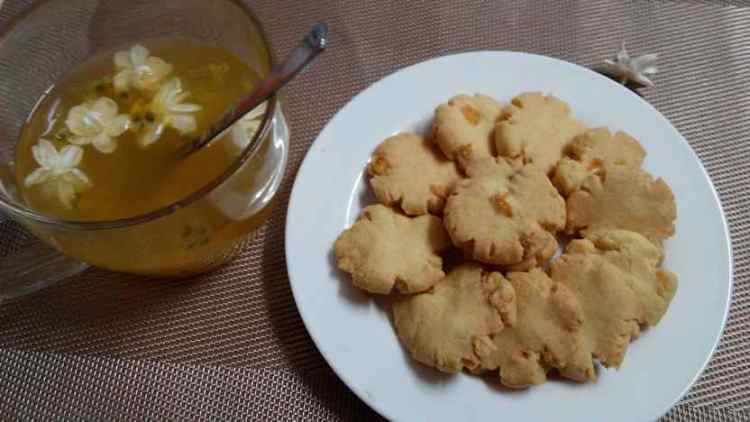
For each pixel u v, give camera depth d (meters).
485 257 0.24
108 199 0.23
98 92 0.26
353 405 0.24
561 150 0.28
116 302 0.26
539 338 0.23
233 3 0.23
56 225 0.20
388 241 0.25
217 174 0.23
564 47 0.33
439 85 0.29
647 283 0.24
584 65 0.32
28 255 0.26
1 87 0.25
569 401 0.23
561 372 0.23
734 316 0.26
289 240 0.26
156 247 0.21
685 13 0.33
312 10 0.33
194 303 0.26
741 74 0.32
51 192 0.23
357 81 0.32
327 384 0.25
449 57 0.30
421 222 0.26
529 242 0.24
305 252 0.25
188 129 0.24
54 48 0.26
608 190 0.26
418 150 0.27
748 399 0.24
